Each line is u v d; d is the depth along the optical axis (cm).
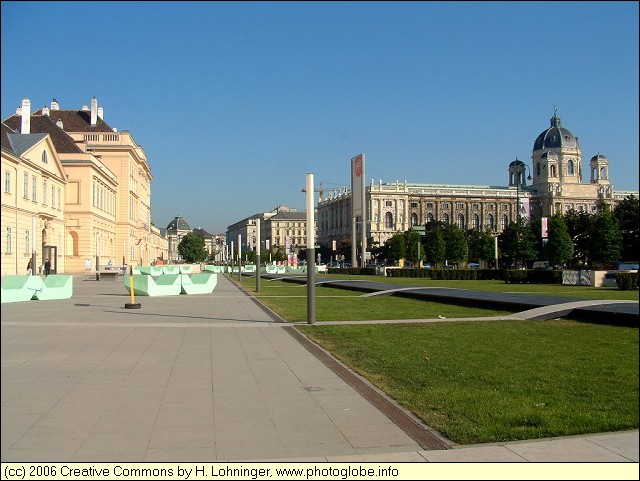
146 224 10762
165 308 2252
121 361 1073
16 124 6612
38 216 5147
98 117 8550
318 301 2666
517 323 1716
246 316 1944
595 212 15412
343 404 773
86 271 6097
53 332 1470
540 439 619
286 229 19475
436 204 15912
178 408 747
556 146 15962
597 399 790
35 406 748
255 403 777
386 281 5034
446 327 1622
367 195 15375
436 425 672
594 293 3177
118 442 612
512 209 16350
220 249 15138
